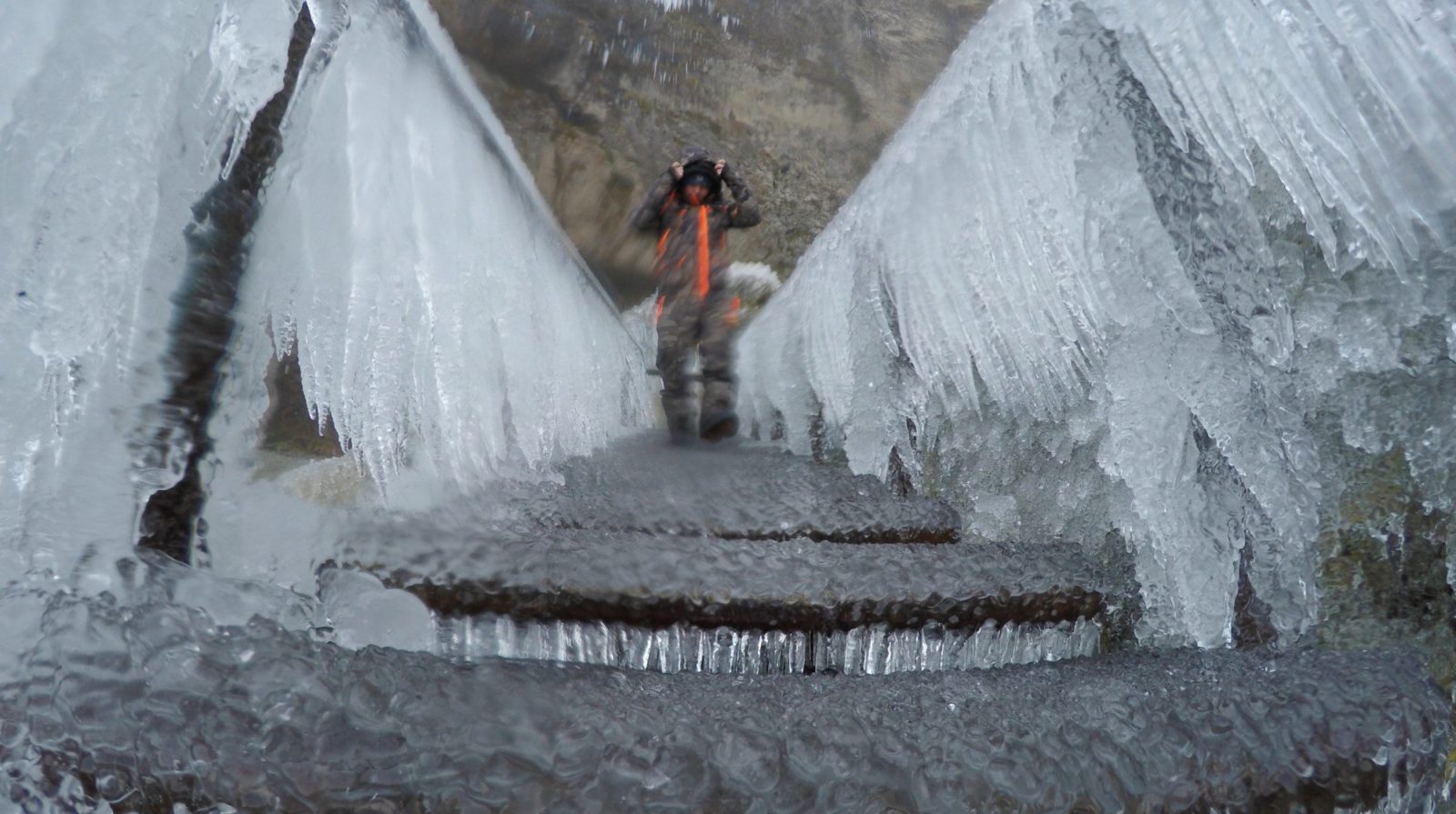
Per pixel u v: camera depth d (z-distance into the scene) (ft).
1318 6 8.39
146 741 5.06
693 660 7.89
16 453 6.17
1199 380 9.09
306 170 8.60
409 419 9.72
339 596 7.29
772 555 8.59
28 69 6.33
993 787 5.61
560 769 5.31
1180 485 9.25
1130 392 9.47
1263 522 8.83
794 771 5.54
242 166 7.50
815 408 14.78
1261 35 8.54
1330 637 8.49
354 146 9.36
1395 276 8.07
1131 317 9.44
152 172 6.59
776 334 16.75
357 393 9.22
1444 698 7.00
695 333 16.47
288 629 6.02
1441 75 8.00
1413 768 6.44
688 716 5.89
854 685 6.82
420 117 11.43
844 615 7.96
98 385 6.51
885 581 8.29
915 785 5.56
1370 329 8.22
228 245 7.49
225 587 6.39
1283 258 8.64
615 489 11.25
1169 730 6.27
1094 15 9.81
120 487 6.56
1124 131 9.46
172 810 5.00
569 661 6.91
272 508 7.81
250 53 7.34
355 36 9.82
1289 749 6.26
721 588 7.85
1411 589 8.12
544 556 7.93
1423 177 7.95
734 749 5.59
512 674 6.07
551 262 15.96
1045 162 10.07
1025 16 10.50
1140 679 7.18
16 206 6.24
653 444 15.97
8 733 5.01
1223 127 8.84
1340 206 8.21
